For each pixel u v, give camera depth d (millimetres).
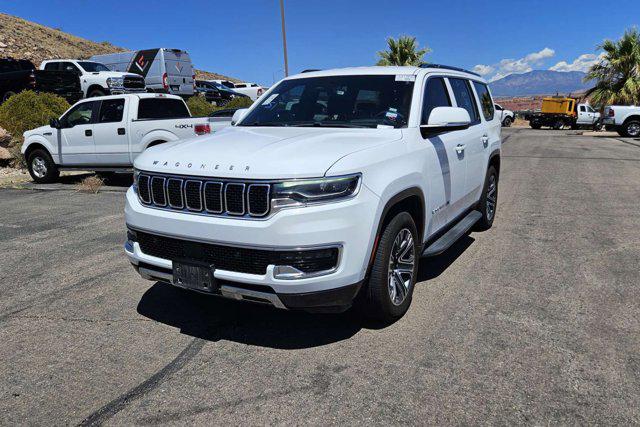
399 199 3684
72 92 19062
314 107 4562
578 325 3820
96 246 5977
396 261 3871
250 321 3936
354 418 2736
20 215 7727
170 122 10383
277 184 3115
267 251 3141
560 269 5086
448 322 3875
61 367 3275
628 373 3160
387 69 4754
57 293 4523
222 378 3137
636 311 4070
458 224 5316
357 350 3461
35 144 11148
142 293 4516
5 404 2881
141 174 3643
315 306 3250
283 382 3084
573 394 2947
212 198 3281
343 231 3191
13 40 38906
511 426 2672
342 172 3209
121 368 3260
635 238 6195
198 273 3365
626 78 33750
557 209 7922
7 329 3820
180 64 24844
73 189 10375
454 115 4121
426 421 2713
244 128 4449
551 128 39969
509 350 3445
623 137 25844
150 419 2748
